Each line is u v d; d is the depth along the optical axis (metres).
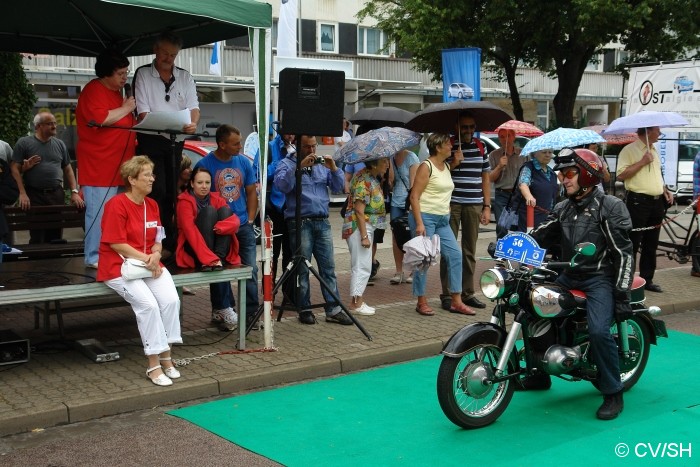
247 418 5.41
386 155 7.62
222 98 21.73
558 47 22.47
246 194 7.54
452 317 8.13
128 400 5.51
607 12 19.50
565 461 4.66
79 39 8.34
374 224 8.09
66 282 6.03
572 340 5.49
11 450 4.80
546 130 28.20
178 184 6.91
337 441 5.00
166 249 6.87
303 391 6.04
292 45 15.59
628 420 5.38
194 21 7.57
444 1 20.89
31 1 7.26
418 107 28.19
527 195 8.41
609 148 20.92
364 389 6.09
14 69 11.15
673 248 11.17
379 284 10.07
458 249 8.16
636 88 16.42
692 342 7.62
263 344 7.00
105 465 4.59
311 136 7.34
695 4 20.94
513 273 5.18
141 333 5.84
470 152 8.38
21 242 11.43
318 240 7.73
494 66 25.75
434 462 4.66
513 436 5.08
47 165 9.19
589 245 5.02
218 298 7.46
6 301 5.68
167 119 6.34
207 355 6.61
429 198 7.90
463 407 5.28
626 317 5.42
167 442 4.96
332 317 7.81
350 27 29.50
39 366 6.27
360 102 26.53
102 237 5.90
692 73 15.27
